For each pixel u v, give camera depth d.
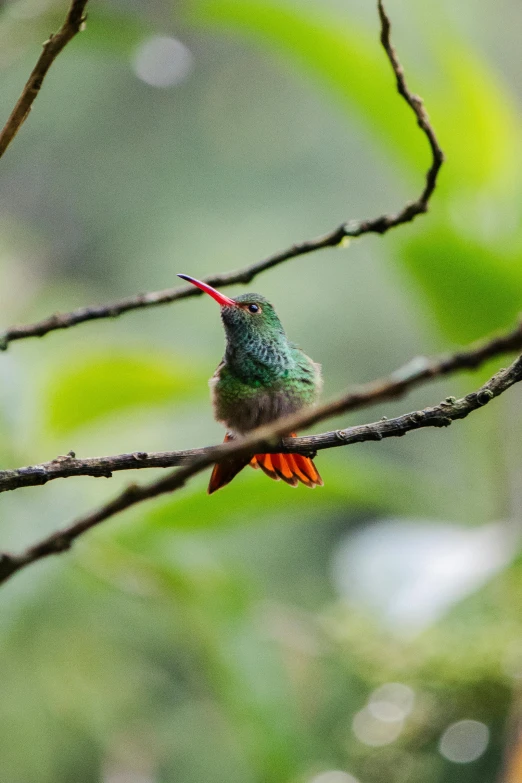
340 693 7.29
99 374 6.83
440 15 7.27
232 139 21.38
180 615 7.03
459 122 7.21
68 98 21.39
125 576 6.88
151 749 9.72
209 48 21.84
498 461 7.29
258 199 20.59
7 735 9.37
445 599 6.09
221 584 6.90
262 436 2.77
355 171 20.48
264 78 21.66
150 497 3.12
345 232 5.48
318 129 20.89
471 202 7.32
